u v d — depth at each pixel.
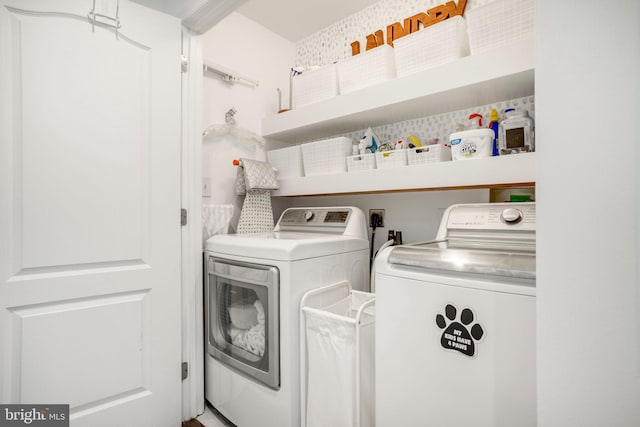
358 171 1.79
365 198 2.15
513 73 1.27
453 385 0.94
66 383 1.28
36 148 1.21
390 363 1.08
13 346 1.18
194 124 1.71
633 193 0.49
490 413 0.87
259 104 2.30
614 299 0.51
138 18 1.47
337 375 1.24
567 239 0.55
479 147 1.40
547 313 0.57
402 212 1.97
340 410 1.23
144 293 1.49
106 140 1.38
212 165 2.03
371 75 1.76
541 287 0.58
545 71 0.57
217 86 2.06
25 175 1.19
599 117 0.52
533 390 0.81
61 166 1.27
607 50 0.51
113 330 1.40
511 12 1.30
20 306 1.19
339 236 1.74
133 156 1.46
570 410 0.55
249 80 2.21
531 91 1.47
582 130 0.53
